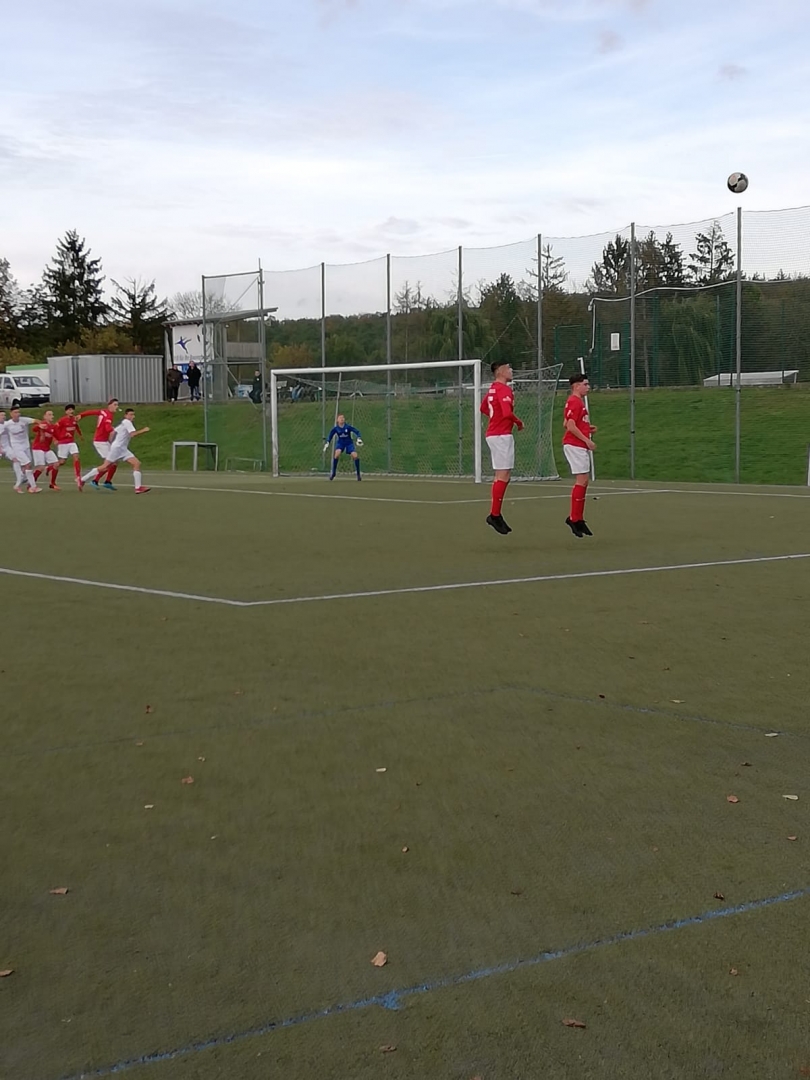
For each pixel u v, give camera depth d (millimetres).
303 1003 3363
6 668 7754
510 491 25422
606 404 37281
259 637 8734
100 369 52625
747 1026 3211
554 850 4496
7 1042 3186
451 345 32594
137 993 3434
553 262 30984
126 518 19266
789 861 4367
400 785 5297
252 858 4453
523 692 6977
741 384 29125
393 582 11500
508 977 3490
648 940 3721
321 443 34875
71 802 5113
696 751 5766
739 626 9008
